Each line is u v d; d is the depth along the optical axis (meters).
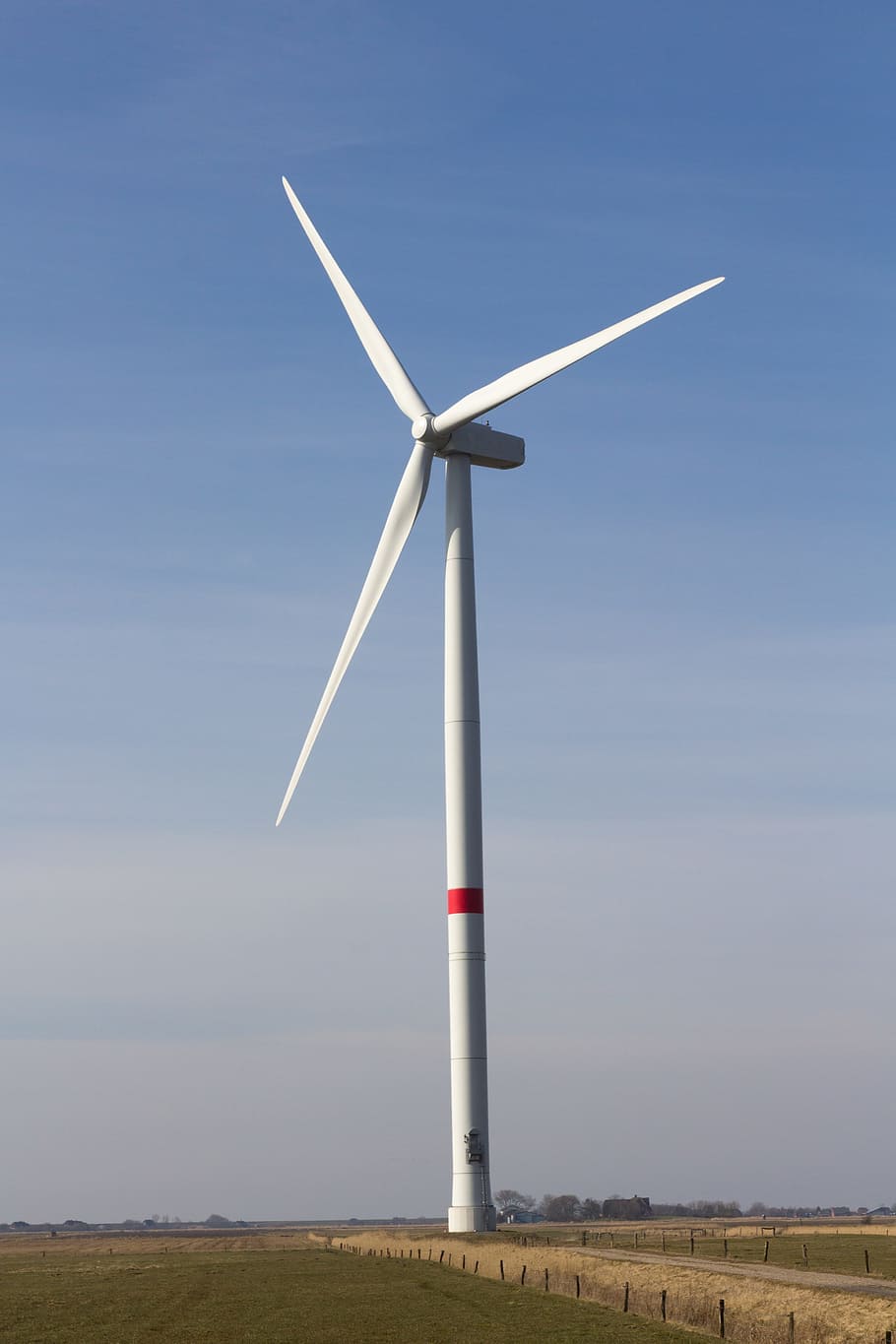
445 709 73.50
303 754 75.75
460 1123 69.81
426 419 75.94
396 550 76.69
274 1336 39.34
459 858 71.31
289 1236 177.62
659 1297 43.53
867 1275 44.94
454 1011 70.31
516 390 72.00
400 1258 80.19
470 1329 39.59
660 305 67.94
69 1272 75.81
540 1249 62.88
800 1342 33.78
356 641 76.50
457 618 74.56
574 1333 37.81
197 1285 61.53
